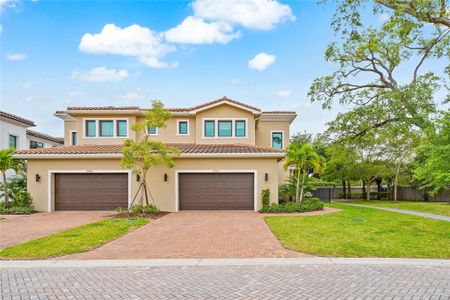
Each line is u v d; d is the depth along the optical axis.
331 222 12.75
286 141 24.12
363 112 20.50
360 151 27.45
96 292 5.30
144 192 16.83
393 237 9.76
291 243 8.88
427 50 19.03
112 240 9.52
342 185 39.41
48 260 7.36
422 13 13.77
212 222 12.90
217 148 18.47
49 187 16.94
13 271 6.53
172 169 17.12
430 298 4.97
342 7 17.02
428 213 17.41
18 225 12.25
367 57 21.12
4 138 22.00
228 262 7.15
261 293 5.22
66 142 23.31
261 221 13.10
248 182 17.23
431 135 11.25
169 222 12.96
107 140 20.59
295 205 16.78
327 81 21.86
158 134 21.36
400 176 29.92
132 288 5.49
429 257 7.52
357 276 6.10
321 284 5.65
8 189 16.95
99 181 17.17
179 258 7.52
